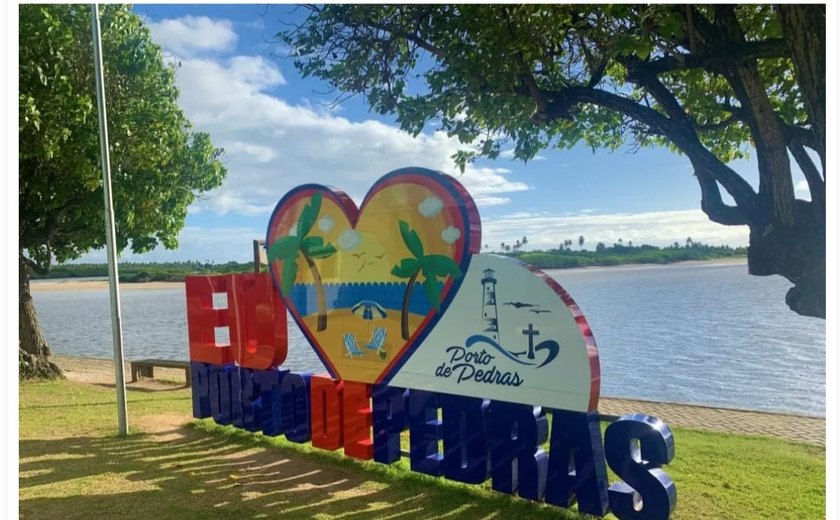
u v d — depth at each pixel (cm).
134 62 1172
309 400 683
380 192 609
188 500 554
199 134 1388
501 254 533
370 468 634
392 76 621
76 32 1098
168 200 1341
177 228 1382
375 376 616
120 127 1131
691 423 876
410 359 587
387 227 604
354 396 632
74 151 1061
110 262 779
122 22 1159
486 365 530
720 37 429
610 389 1166
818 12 343
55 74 1002
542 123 580
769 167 403
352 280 637
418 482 591
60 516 517
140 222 1279
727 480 594
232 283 766
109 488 585
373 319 618
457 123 626
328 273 660
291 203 696
